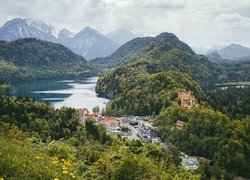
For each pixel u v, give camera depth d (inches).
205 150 5285.4
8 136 983.6
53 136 4633.4
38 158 656.4
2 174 577.0
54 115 5698.8
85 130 5531.5
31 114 5305.1
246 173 4640.8
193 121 6087.6
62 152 1138.7
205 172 4315.9
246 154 4968.0
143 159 955.3
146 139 6063.0
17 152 671.1
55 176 622.2
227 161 4739.2
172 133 6181.1
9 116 5012.3
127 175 898.7
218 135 5452.8
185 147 5580.7
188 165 4466.0
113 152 1026.7
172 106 7677.2
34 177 598.9
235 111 7632.9
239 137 5354.3
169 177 973.8
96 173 927.7
